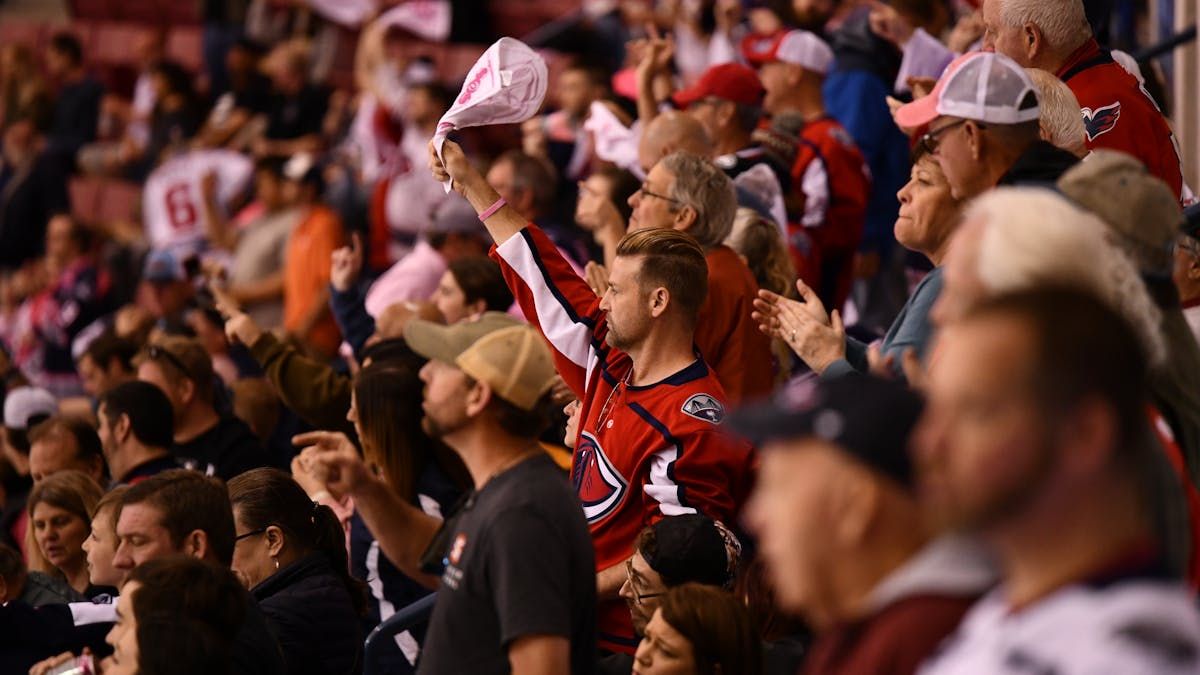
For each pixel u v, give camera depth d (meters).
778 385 15.05
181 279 26.83
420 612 12.87
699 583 10.79
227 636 10.23
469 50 41.31
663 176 14.14
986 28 13.49
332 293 19.38
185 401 17.62
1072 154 10.30
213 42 43.19
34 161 39.22
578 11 40.72
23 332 32.31
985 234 6.94
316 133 38.16
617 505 12.40
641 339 12.49
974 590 6.21
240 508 12.91
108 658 10.95
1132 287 7.07
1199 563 8.18
